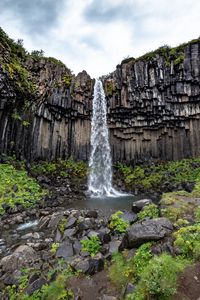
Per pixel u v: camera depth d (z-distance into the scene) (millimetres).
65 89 27062
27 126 22922
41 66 24859
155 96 27266
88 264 6824
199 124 26641
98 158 28922
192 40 26688
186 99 26656
